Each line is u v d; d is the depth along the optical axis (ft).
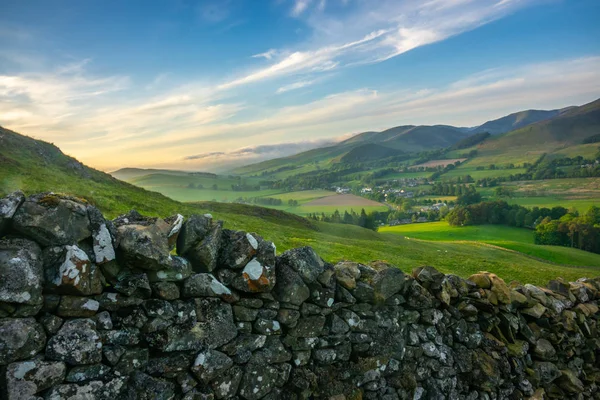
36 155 138.82
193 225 16.98
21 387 11.86
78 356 12.94
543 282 106.01
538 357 27.94
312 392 18.97
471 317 25.34
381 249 141.38
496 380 24.75
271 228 145.79
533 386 27.14
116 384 13.73
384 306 21.66
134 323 14.35
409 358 22.34
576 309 31.50
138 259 14.51
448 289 24.26
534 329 28.32
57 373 12.53
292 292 18.22
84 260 13.26
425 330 23.24
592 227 292.20
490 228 385.91
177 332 15.21
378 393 20.99
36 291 12.39
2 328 11.73
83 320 13.26
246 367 17.03
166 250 15.20
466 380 24.49
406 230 401.29
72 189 99.30
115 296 14.17
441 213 508.53
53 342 12.60
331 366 19.72
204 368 15.57
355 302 20.76
